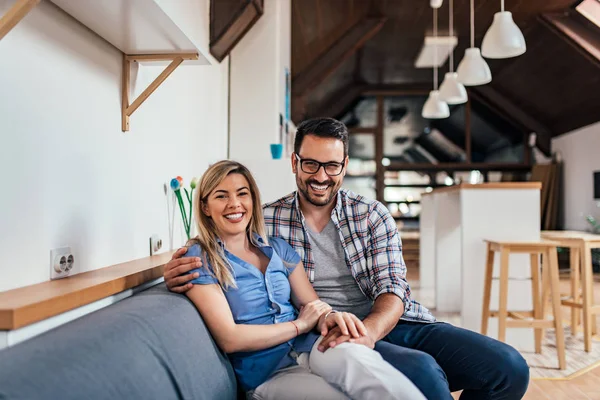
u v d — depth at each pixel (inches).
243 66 157.2
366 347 59.5
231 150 156.4
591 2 243.0
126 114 78.7
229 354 63.2
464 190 157.9
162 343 45.8
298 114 315.6
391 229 79.0
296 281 72.9
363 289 78.2
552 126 373.7
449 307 200.1
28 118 55.0
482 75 178.5
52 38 59.7
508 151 412.5
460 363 68.0
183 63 83.8
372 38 296.4
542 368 131.9
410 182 402.9
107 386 35.9
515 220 156.0
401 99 400.8
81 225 66.2
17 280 53.0
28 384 30.7
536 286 146.3
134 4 59.3
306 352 64.8
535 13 257.1
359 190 402.0
